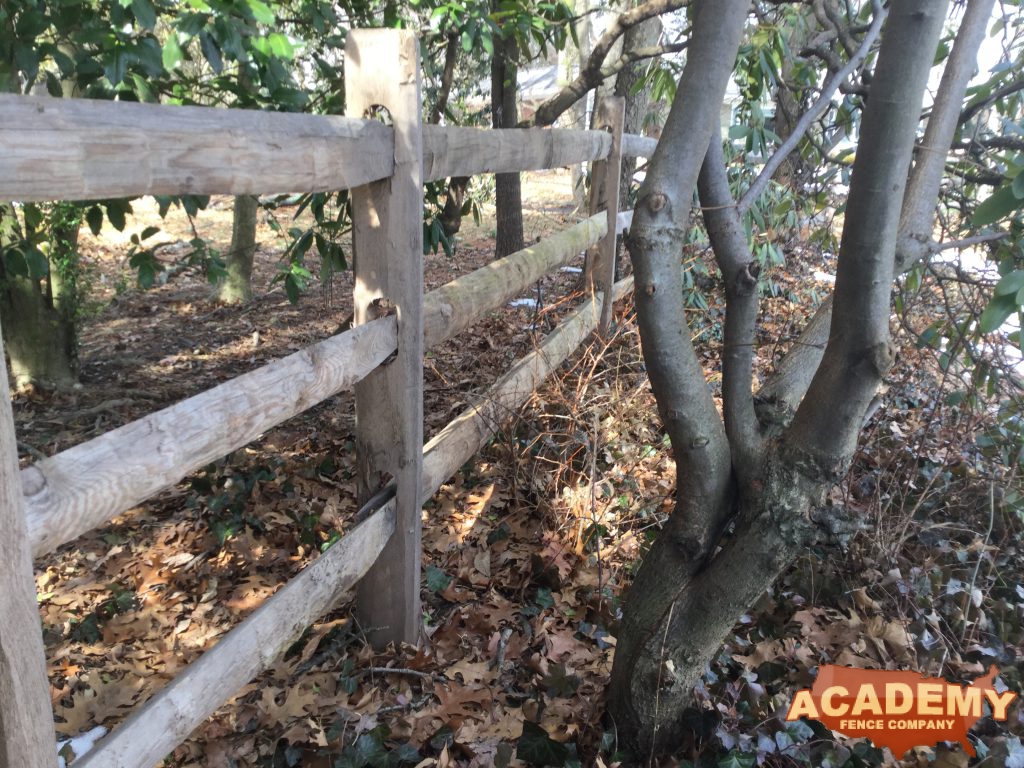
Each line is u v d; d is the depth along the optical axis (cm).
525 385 369
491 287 317
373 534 237
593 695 246
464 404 434
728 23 178
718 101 184
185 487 416
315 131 176
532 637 278
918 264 299
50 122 114
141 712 148
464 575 310
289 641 196
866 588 296
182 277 890
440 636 279
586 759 224
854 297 175
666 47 440
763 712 236
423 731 233
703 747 221
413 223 223
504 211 712
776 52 342
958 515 350
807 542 192
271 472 397
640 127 675
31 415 527
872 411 219
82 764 134
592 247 502
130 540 370
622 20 454
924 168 209
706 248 581
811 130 357
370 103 215
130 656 290
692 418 198
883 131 161
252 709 246
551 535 324
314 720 239
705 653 213
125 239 1045
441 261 966
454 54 490
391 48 208
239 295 810
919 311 357
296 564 339
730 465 206
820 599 301
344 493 389
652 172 188
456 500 362
